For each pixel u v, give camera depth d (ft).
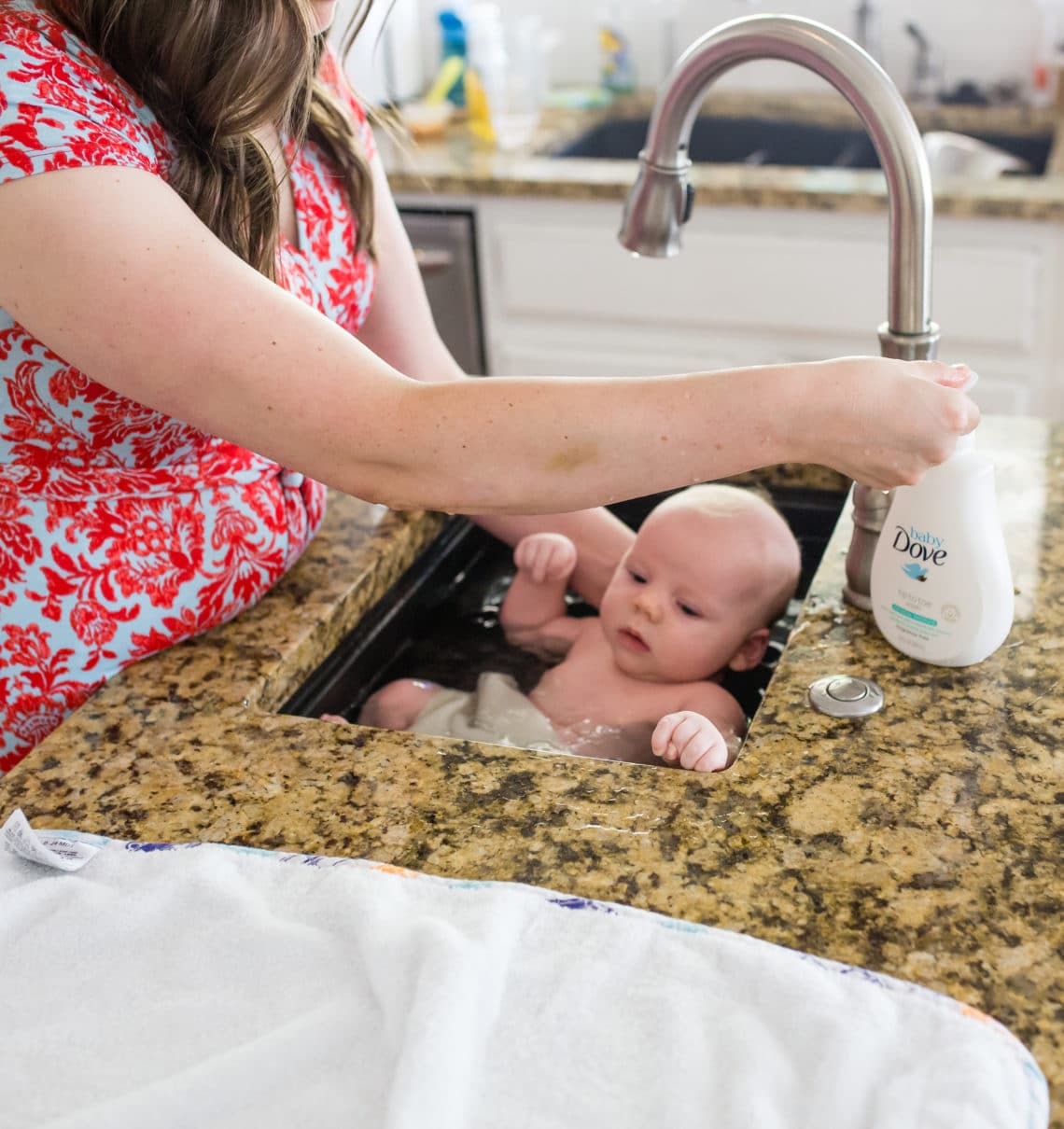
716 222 7.13
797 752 2.72
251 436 2.55
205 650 3.29
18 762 3.13
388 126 3.92
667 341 7.61
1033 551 3.38
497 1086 1.99
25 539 3.12
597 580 4.47
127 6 2.64
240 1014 2.16
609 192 7.11
